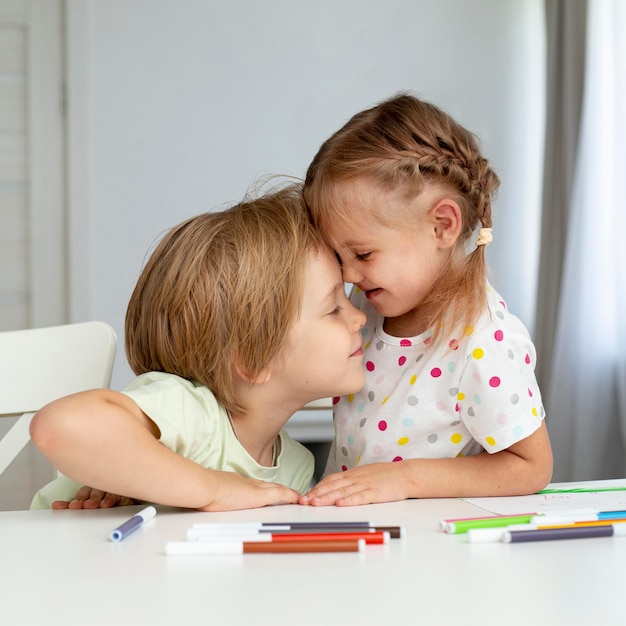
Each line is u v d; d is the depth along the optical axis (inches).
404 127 36.5
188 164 107.7
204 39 108.0
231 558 21.2
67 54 106.7
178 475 28.2
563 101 99.8
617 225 91.9
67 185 107.7
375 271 36.5
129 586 18.8
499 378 35.4
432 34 111.5
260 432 37.7
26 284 108.7
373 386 40.0
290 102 109.3
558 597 17.7
